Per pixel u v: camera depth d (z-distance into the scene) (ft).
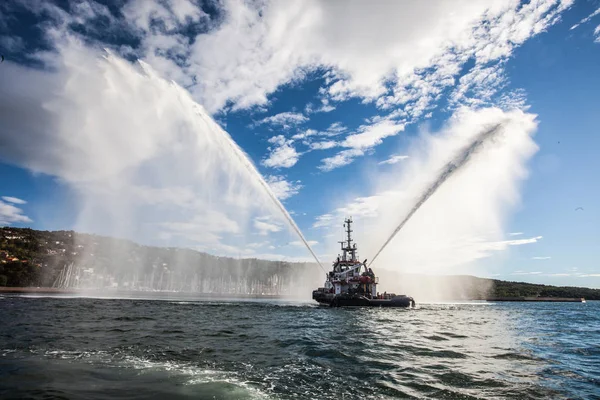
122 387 38.50
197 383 40.83
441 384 43.98
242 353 59.72
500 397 39.81
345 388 41.24
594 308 349.20
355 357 58.95
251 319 118.32
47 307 139.85
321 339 77.92
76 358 51.88
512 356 65.72
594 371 55.52
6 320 95.45
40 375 42.06
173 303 188.75
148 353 56.65
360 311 172.14
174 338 72.74
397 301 200.54
